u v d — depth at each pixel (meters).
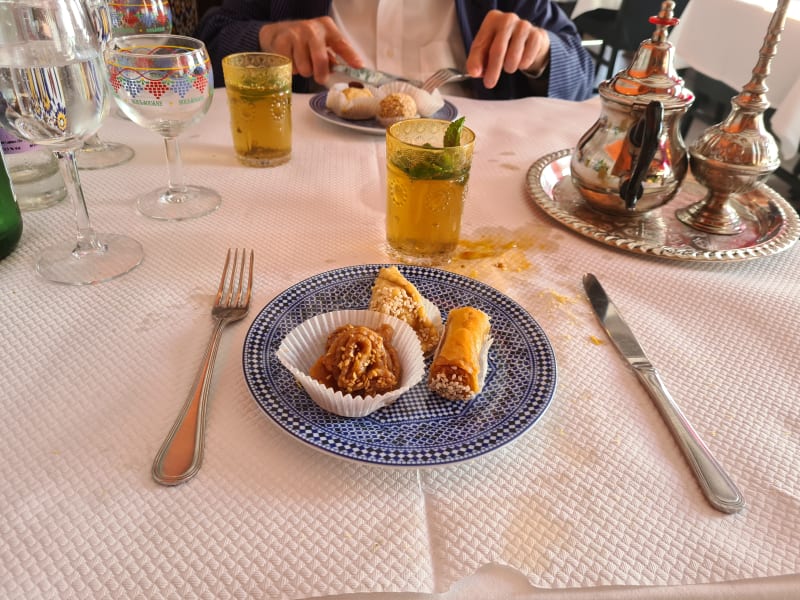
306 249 0.72
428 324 0.55
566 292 0.66
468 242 0.75
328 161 0.97
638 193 0.72
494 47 1.26
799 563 0.38
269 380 0.48
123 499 0.40
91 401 0.48
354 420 0.46
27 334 0.55
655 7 1.93
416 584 0.36
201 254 0.70
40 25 0.57
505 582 0.37
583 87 1.53
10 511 0.39
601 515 0.41
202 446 0.44
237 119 0.90
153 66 0.71
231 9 1.62
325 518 0.40
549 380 0.50
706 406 0.51
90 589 0.35
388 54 1.57
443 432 0.45
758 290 0.67
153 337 0.56
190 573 0.36
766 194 0.86
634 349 0.57
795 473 0.45
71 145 0.61
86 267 0.65
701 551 0.39
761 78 0.72
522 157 1.00
